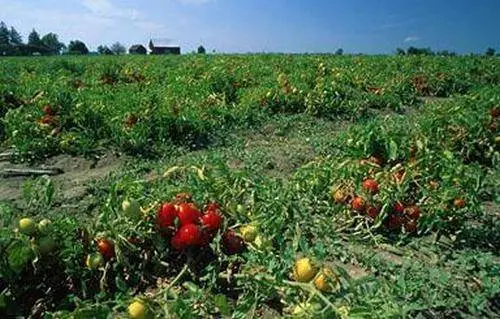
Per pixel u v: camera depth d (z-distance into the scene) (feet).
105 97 34.12
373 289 10.73
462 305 11.68
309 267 10.52
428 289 11.69
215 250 12.23
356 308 9.21
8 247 10.76
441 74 59.36
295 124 33.47
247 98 37.06
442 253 14.29
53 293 11.60
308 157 23.61
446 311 11.40
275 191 15.44
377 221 15.20
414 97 48.91
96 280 11.84
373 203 15.39
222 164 14.80
